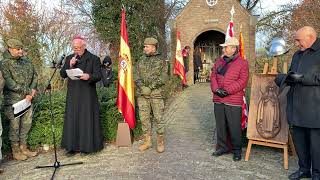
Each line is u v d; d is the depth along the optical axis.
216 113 5.65
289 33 15.64
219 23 18.50
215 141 6.72
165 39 20.02
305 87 4.41
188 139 6.90
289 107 4.68
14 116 5.29
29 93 5.62
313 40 4.38
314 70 4.30
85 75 5.42
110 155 5.90
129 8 16.27
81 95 5.63
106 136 6.66
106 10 16.08
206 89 15.28
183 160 5.58
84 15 19.64
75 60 5.53
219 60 5.67
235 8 18.14
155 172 5.07
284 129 5.16
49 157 5.87
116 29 16.19
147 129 6.12
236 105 5.39
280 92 4.77
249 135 5.46
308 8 13.91
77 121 5.65
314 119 4.36
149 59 5.83
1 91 5.20
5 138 5.82
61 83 9.52
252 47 17.88
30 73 5.72
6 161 5.70
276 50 5.30
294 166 5.21
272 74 5.34
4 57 5.61
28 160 5.74
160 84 5.81
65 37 13.54
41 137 6.21
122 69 6.25
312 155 4.48
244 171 5.05
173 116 9.33
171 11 23.22
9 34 12.26
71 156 5.89
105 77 7.88
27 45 12.23
